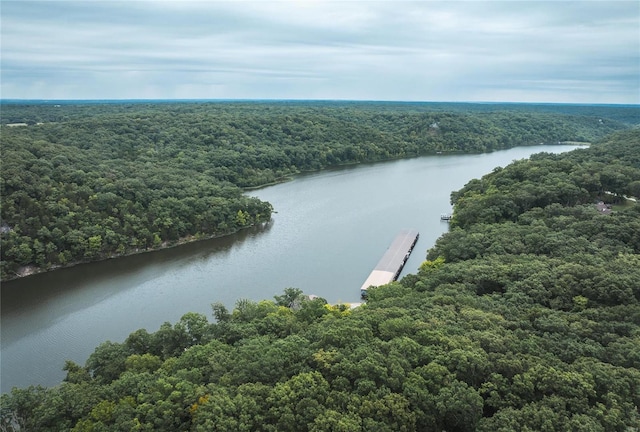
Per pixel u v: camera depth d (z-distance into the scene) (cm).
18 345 10012
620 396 5334
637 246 10400
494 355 6109
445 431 5488
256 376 6072
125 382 6291
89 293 12381
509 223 12912
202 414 5266
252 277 13512
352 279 13400
